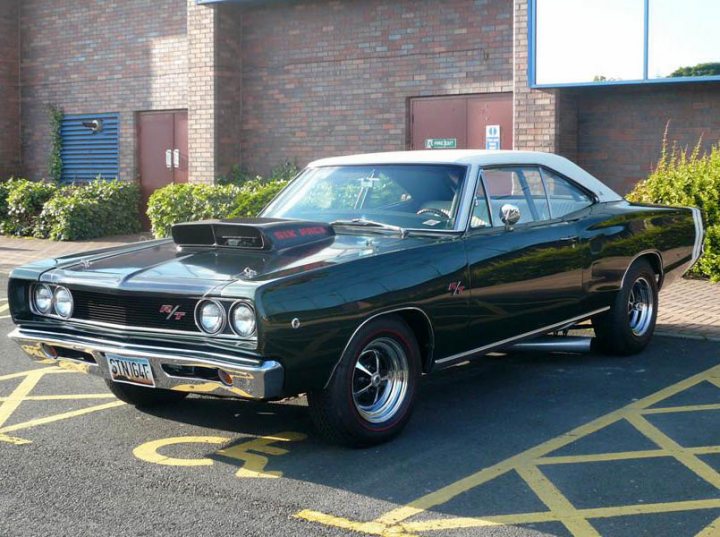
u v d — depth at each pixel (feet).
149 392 19.76
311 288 15.64
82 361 17.07
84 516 13.78
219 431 18.25
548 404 19.99
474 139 48.73
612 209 23.73
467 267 18.40
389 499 14.47
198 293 15.55
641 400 20.20
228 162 55.83
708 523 13.44
